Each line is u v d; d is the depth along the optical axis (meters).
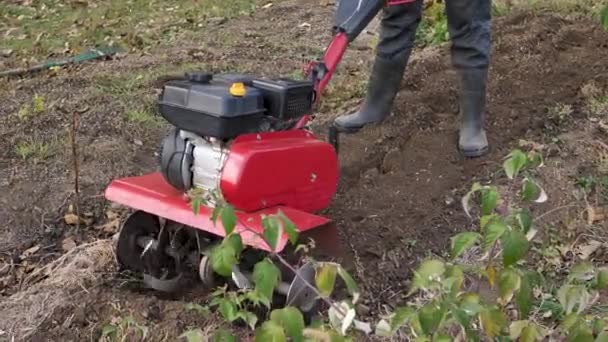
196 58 6.19
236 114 3.30
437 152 4.33
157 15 7.83
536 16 5.73
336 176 3.54
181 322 3.41
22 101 5.38
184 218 3.34
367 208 4.02
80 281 3.68
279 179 3.37
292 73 5.74
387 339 3.31
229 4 7.92
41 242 4.16
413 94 4.86
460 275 2.63
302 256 3.28
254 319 2.79
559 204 3.97
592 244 3.78
